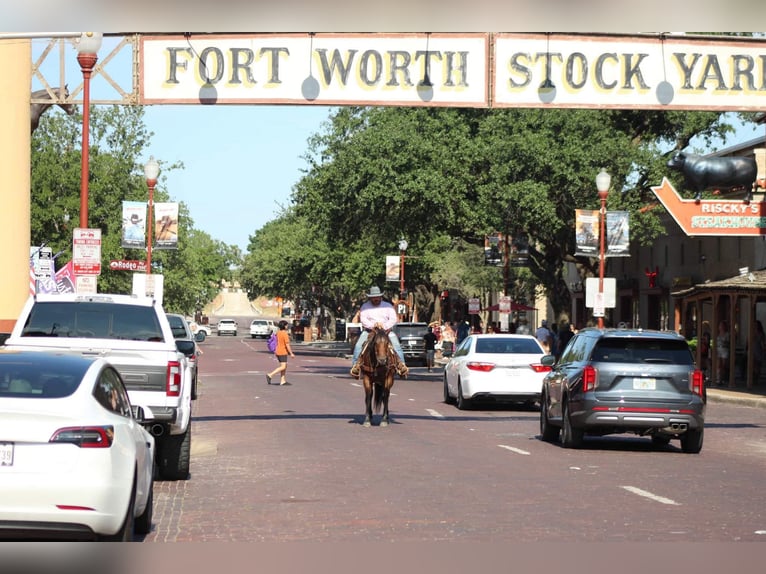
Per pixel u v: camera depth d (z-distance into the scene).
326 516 15.46
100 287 77.56
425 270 106.31
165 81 25.98
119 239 73.88
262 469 21.25
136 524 13.77
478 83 26.05
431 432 29.72
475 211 62.47
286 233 144.75
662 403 24.81
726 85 26.91
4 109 34.38
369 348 31.44
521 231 66.00
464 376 38.47
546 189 60.03
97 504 11.09
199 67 25.88
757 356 55.41
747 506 16.77
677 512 16.02
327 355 103.12
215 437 27.81
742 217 43.19
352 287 113.25
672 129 70.00
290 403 41.16
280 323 54.53
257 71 25.78
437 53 25.97
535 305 113.25
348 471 20.94
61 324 19.75
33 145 72.31
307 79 25.78
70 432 11.12
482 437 28.58
